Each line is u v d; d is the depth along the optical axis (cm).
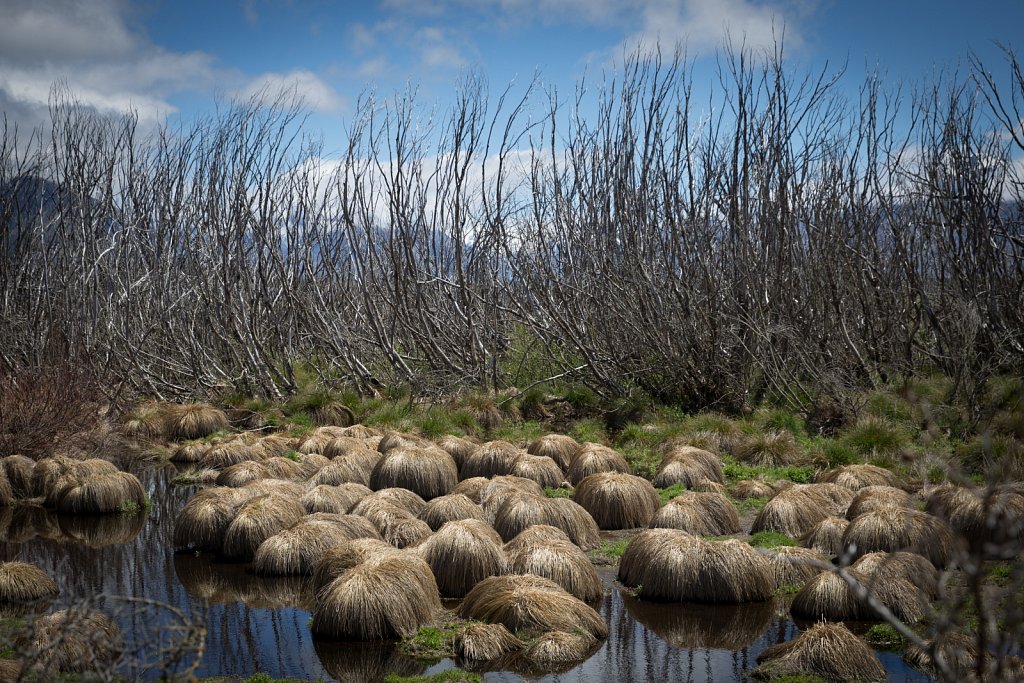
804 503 1379
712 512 1386
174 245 2966
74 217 2884
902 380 2067
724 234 2364
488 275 2764
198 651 551
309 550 1280
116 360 2753
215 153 2900
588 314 2447
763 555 1152
